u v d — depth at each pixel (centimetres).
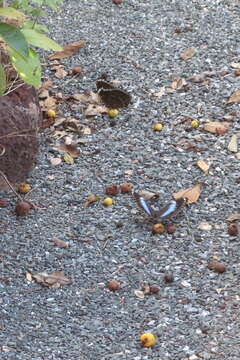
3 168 925
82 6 1303
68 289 810
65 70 1152
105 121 1055
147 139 1020
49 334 756
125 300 796
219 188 941
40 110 990
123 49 1190
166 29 1232
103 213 909
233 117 1049
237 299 791
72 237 874
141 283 816
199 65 1147
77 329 762
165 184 951
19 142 927
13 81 938
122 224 890
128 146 1010
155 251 855
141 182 953
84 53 1184
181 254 851
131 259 846
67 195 934
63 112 1071
